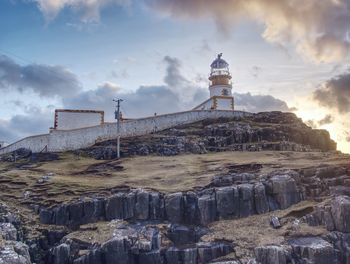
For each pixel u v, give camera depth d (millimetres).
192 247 41594
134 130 85812
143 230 44250
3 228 43531
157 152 74562
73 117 85875
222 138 78312
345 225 40812
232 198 47312
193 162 65688
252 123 85750
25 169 69375
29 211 50844
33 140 82688
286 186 48312
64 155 77875
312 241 40031
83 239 44031
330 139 84750
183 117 90000
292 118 89812
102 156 75500
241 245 40656
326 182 50750
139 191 49281
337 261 38562
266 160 62375
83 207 49094
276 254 37844
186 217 47000
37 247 44688
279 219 44812
